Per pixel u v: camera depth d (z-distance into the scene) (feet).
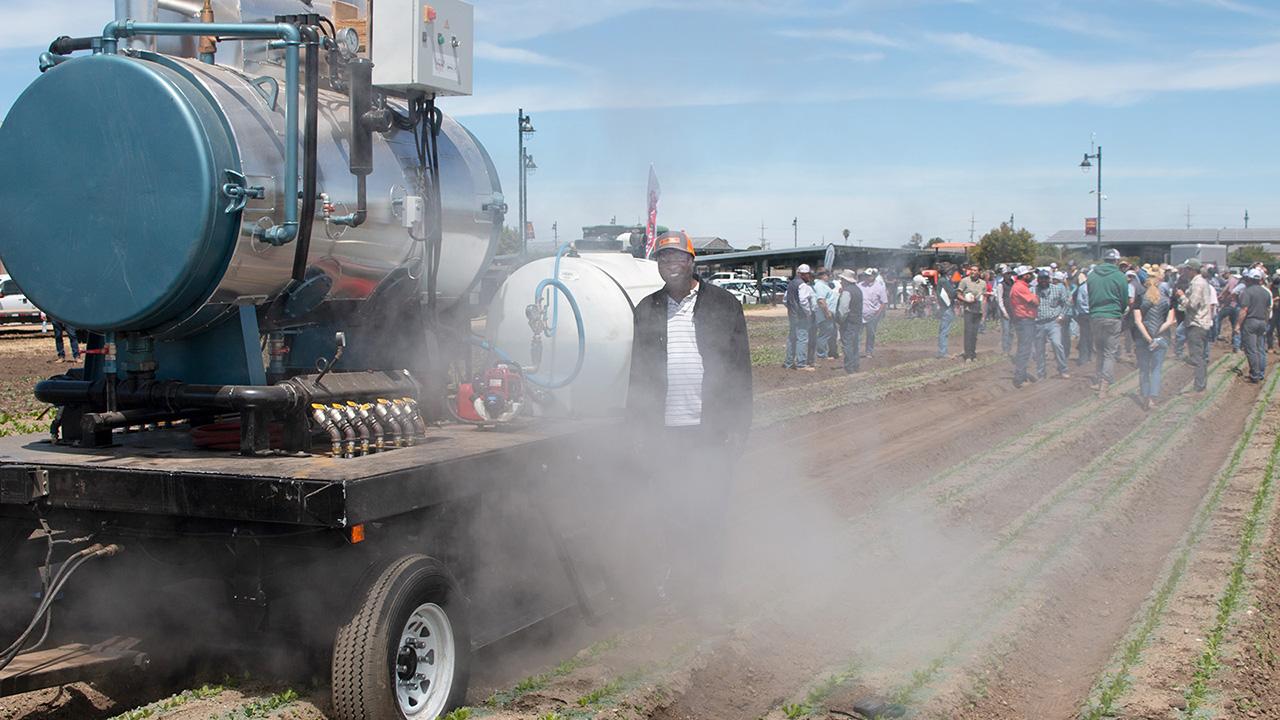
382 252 19.84
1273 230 530.27
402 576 15.72
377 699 15.17
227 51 19.27
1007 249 147.02
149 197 16.81
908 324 124.16
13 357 84.58
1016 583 24.11
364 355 20.77
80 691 17.78
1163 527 30.58
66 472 16.21
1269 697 18.03
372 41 20.02
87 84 17.10
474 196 22.49
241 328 17.90
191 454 17.34
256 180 17.17
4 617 18.40
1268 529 28.50
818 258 157.58
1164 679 18.42
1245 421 50.44
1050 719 17.79
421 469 16.19
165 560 17.25
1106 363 56.34
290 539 16.22
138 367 17.85
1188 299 59.26
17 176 17.62
